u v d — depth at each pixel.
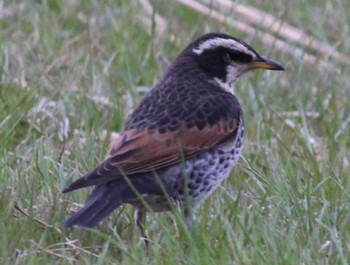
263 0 20.22
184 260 10.66
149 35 18.25
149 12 18.88
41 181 12.52
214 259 10.78
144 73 16.81
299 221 11.59
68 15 18.67
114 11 18.95
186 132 11.41
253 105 15.46
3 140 13.77
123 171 11.03
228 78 12.30
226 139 11.64
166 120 11.45
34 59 16.75
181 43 18.11
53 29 18.08
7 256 10.88
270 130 14.67
